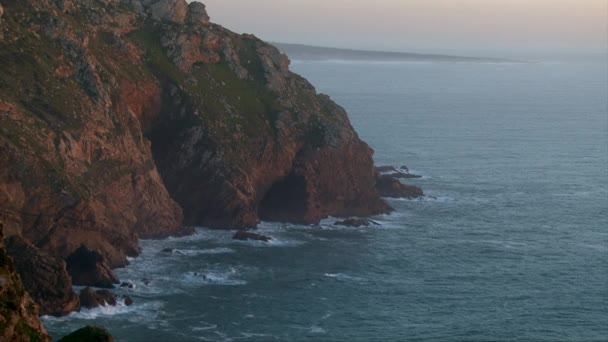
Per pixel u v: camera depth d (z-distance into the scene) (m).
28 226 138.38
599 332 123.62
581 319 128.75
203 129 178.88
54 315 121.62
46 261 124.38
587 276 149.25
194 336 118.25
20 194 137.50
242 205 175.00
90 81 163.62
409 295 137.50
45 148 145.25
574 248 166.25
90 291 127.06
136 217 160.25
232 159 178.00
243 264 150.38
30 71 155.25
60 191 141.12
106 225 146.00
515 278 147.25
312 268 149.50
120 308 127.00
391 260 155.38
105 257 142.88
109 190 154.62
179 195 176.00
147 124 180.62
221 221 174.25
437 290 140.25
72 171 148.62
